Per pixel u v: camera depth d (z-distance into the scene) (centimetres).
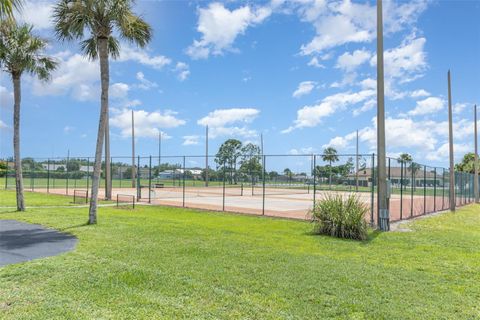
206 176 4078
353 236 1059
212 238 1012
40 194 2722
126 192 3269
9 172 4369
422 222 1498
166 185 4391
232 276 645
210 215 1616
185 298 538
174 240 972
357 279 641
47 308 493
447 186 2564
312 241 1002
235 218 1515
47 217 1416
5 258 769
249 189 4494
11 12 524
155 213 1655
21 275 637
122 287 579
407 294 570
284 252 848
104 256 782
